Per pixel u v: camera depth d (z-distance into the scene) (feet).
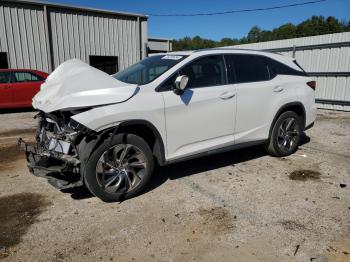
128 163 12.57
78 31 48.98
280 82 17.08
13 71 36.14
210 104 14.14
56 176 12.41
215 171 15.90
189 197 13.01
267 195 13.19
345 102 36.76
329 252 9.42
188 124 13.65
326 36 38.04
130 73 15.05
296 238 10.13
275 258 9.18
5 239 10.19
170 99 13.00
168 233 10.48
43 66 46.60
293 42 41.93
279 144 17.74
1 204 12.59
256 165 16.76
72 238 10.24
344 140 22.48
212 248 9.68
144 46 56.65
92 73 12.29
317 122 29.73
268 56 17.25
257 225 10.90
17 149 20.63
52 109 11.61
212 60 14.82
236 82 15.38
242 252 9.46
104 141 11.71
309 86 18.60
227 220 11.22
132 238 10.22
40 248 9.73
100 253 9.49
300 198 12.91
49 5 45.24
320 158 18.04
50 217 11.55
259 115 16.25
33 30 45.03
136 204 12.44
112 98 11.76
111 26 52.26
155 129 12.71
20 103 36.50
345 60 36.42
